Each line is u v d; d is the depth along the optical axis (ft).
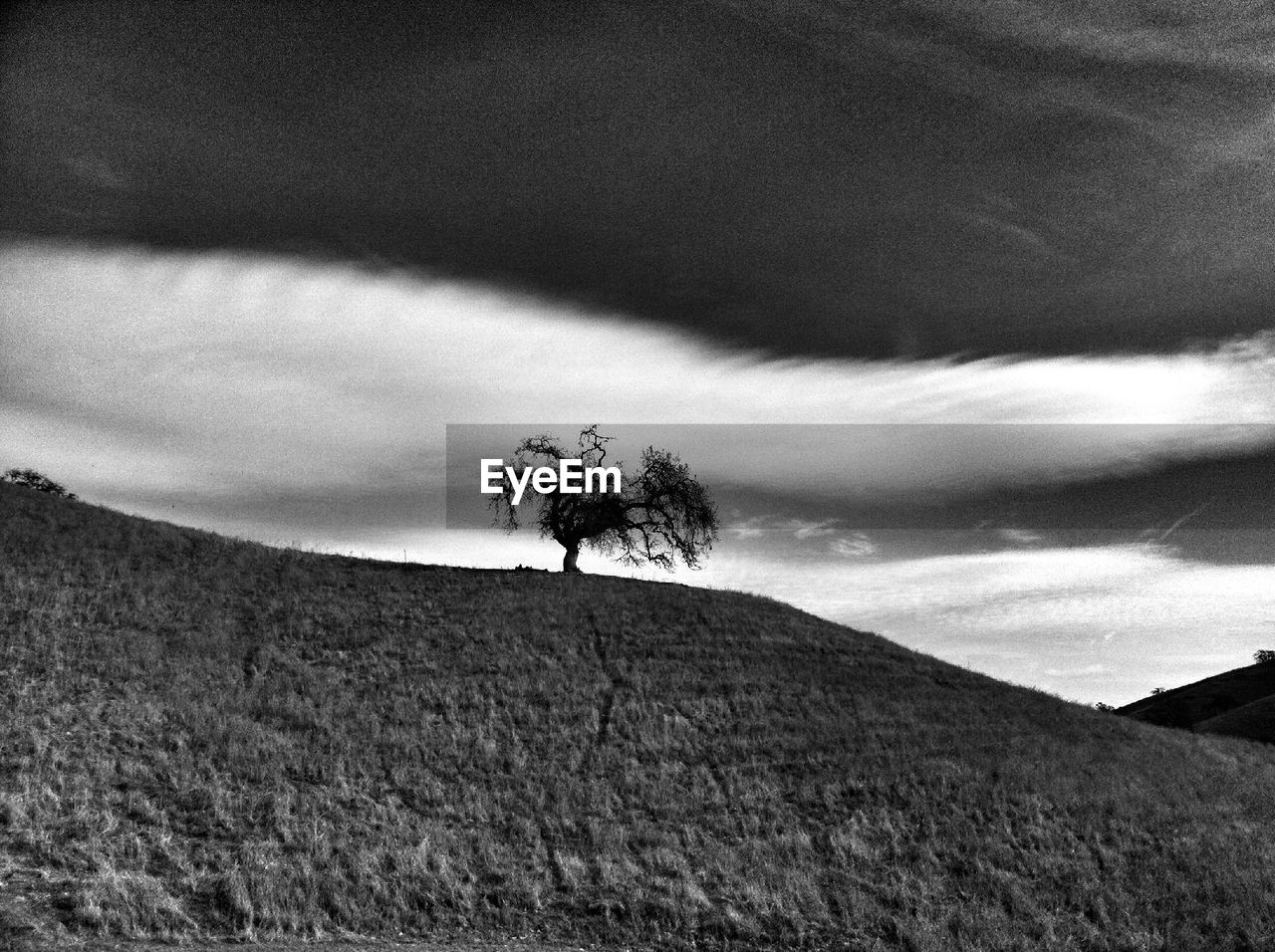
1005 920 76.74
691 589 172.76
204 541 160.35
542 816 89.04
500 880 76.74
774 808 94.17
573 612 151.74
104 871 67.31
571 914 73.10
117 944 58.95
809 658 140.87
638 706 118.32
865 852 86.17
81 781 80.48
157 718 95.66
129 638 116.26
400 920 69.41
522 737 107.76
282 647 125.18
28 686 98.22
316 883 70.64
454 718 109.60
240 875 69.56
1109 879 84.99
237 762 89.86
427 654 129.08
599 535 190.29
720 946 70.23
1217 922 79.05
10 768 81.20
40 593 123.44
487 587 161.68
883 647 151.23
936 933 73.46
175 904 64.90
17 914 60.08
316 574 157.69
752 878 79.41
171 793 82.33
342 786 88.99
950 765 105.50
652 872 79.66
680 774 101.40
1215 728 213.66
